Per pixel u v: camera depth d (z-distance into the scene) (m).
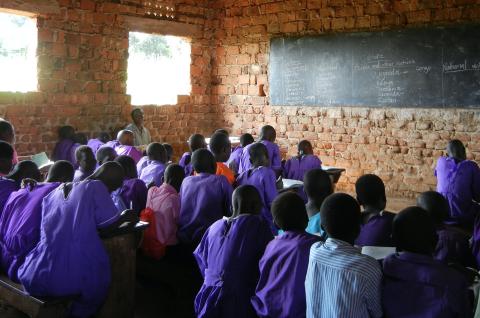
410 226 1.89
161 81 8.65
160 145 4.41
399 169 6.56
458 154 4.24
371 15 6.64
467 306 1.77
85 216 2.67
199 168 3.48
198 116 8.27
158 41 8.91
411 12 6.30
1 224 2.96
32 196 2.91
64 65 6.43
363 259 1.89
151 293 3.68
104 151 4.19
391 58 6.48
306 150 5.15
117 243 2.96
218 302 2.41
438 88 6.14
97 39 6.73
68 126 6.39
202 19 8.09
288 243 2.21
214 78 8.39
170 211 3.38
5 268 2.94
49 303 2.58
